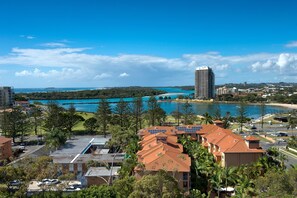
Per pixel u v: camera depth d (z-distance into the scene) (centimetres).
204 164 6581
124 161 6931
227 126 14125
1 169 5041
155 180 3481
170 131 10138
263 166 6262
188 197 4722
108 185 5769
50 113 13350
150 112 14862
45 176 5253
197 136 10375
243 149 7275
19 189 5100
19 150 9838
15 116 11362
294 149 10219
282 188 3466
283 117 18938
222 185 6006
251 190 5141
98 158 7825
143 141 8725
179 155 6462
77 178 7081
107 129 13525
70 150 8962
